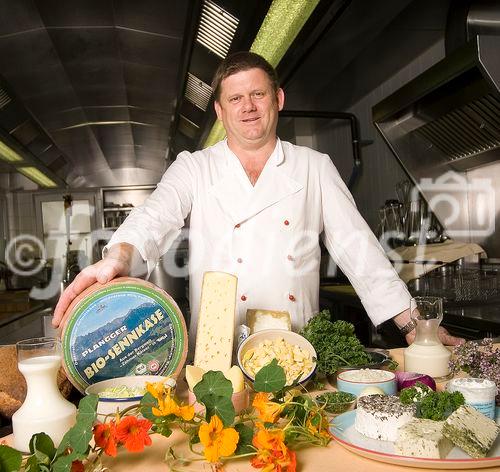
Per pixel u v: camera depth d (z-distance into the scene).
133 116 4.95
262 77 1.83
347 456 0.99
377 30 3.39
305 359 1.34
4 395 1.21
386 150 4.40
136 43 3.38
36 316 5.01
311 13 2.52
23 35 3.25
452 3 3.05
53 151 5.72
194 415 0.98
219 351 1.32
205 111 3.87
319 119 5.19
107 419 1.11
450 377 1.43
